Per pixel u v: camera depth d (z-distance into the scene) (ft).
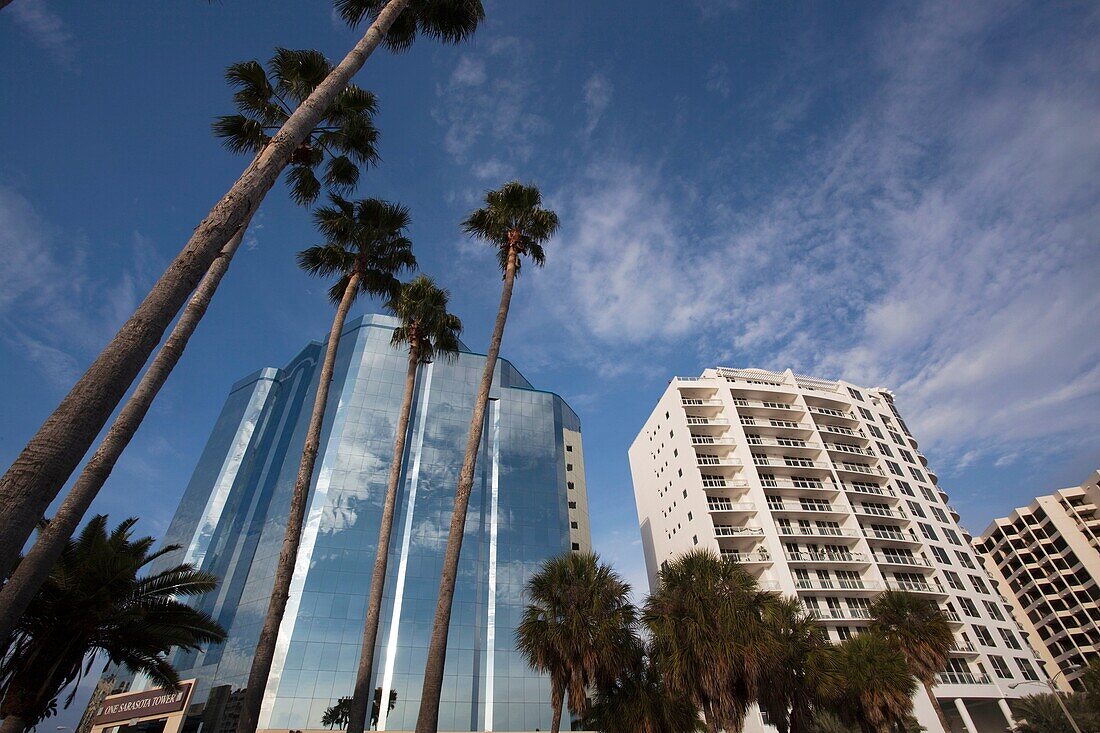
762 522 190.08
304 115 33.50
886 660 92.84
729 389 230.48
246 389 328.49
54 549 22.12
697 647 69.26
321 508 218.18
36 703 67.92
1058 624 290.56
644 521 248.11
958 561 203.41
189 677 192.44
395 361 272.10
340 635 187.21
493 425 271.90
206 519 264.72
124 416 27.43
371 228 84.69
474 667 193.98
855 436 226.79
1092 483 314.76
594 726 82.28
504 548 231.30
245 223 39.01
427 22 57.31
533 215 85.46
